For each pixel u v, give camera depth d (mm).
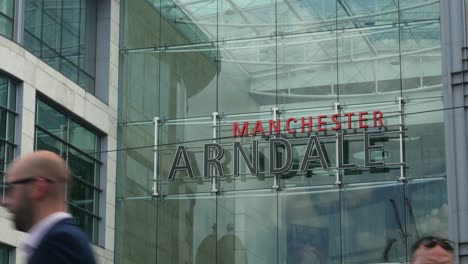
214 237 26375
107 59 28766
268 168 26297
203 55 27844
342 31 26547
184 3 28453
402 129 25359
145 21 28953
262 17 27438
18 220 4066
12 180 4078
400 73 25734
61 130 26984
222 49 27641
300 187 25906
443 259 5355
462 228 24047
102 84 28688
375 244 24891
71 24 28172
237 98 27141
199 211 26703
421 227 24594
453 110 24906
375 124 25594
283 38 27078
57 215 3996
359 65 26172
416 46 25781
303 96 26500
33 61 25750
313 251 25406
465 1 25469
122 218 27797
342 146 25734
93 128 28062
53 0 27453
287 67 26844
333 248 25250
